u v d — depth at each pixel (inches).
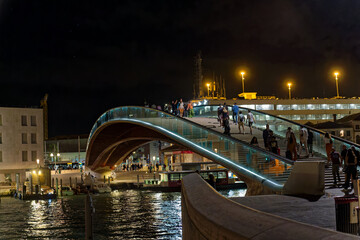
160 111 1720.0
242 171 1093.8
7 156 3329.2
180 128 1536.7
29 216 1627.7
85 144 4926.2
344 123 3673.7
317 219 390.3
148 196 2266.2
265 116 1558.8
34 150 3452.3
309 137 1107.3
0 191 2586.1
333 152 794.8
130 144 3144.7
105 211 1696.6
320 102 4291.3
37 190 2370.8
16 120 3395.7
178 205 1788.9
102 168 3339.1
